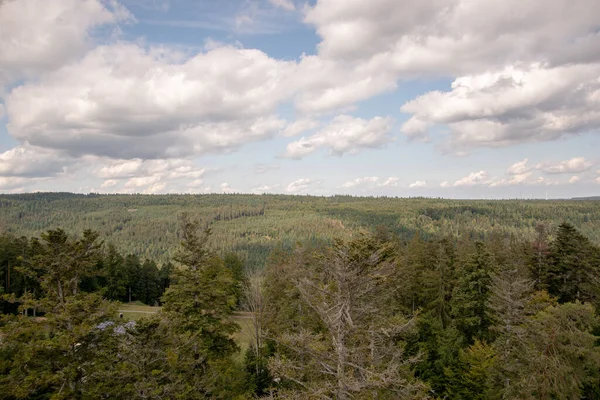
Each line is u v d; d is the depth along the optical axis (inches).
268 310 1381.6
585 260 1425.9
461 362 1140.5
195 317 829.8
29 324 647.8
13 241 2534.5
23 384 609.3
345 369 548.1
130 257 3218.5
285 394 567.2
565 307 974.4
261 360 1174.3
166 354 675.4
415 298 1562.5
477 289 1328.7
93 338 681.0
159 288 3294.8
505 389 888.9
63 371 619.8
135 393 623.2
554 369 876.6
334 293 557.9
